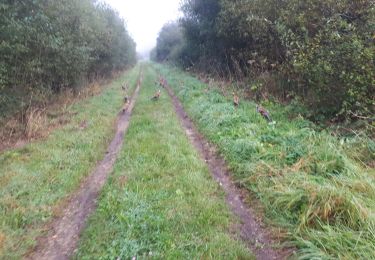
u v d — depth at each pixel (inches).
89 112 477.7
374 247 138.6
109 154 311.6
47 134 364.2
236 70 657.6
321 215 168.4
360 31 317.1
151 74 1285.7
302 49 350.3
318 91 335.9
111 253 154.4
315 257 140.6
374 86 295.4
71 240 175.0
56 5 475.5
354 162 219.8
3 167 266.5
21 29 374.6
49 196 215.6
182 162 264.2
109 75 1052.5
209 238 165.5
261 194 206.1
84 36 615.2
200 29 887.7
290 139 269.0
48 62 466.3
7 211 195.2
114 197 207.0
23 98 411.8
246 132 306.2
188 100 534.3
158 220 177.0
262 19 455.2
